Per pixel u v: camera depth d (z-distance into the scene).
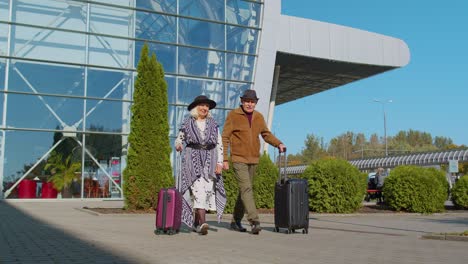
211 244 5.76
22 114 17.55
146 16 20.16
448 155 33.66
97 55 19.12
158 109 12.29
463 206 17.33
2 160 17.02
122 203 16.41
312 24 25.23
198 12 21.22
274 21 22.62
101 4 19.39
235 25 21.89
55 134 18.00
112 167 18.75
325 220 11.29
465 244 6.33
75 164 18.12
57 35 18.56
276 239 6.54
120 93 19.33
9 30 17.81
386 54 27.28
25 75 17.81
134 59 19.73
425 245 6.16
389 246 5.96
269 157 14.35
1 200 16.78
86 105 18.64
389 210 15.19
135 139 12.09
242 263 4.34
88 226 7.99
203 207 6.96
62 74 18.44
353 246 5.88
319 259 4.68
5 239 5.98
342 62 26.28
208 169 7.03
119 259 4.46
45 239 6.03
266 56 22.31
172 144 19.84
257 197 13.77
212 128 7.15
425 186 14.64
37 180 17.45
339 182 13.60
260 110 21.94
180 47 20.61
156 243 5.79
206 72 21.05
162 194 6.90
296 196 7.41
